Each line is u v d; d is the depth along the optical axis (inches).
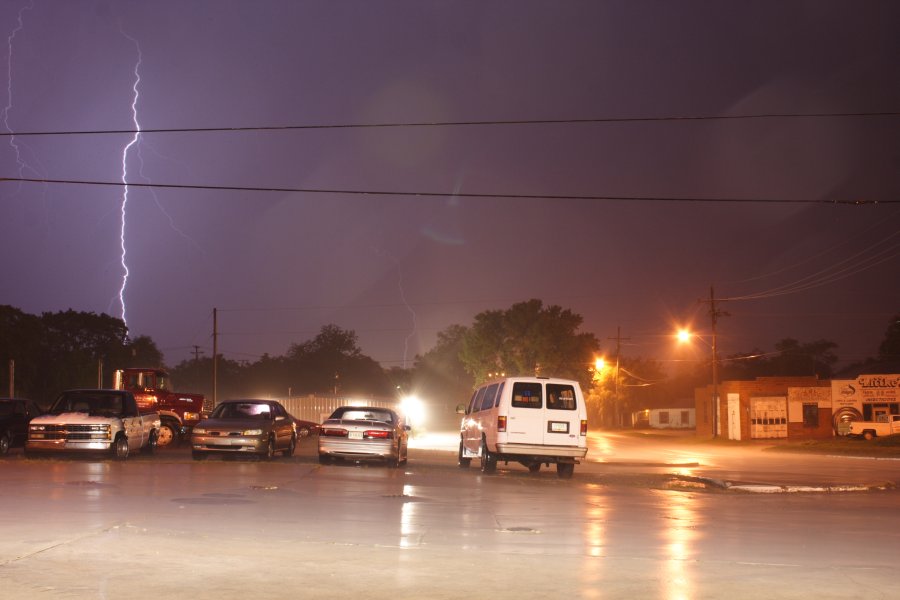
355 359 5713.6
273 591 308.8
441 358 6259.8
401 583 326.0
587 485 816.3
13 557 358.3
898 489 843.4
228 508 518.6
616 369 3973.9
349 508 537.3
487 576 341.7
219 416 1012.5
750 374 5152.6
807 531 489.7
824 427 2711.6
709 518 548.7
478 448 967.6
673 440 2652.6
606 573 352.2
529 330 3634.4
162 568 342.0
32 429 925.8
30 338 2783.0
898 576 355.3
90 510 492.7
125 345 3390.7
